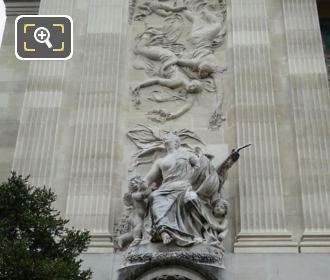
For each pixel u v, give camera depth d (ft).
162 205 43.04
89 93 52.65
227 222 45.42
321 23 63.87
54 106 52.19
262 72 52.54
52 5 58.44
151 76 55.16
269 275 42.65
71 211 46.70
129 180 49.03
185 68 55.26
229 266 43.09
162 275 40.57
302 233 44.88
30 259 31.01
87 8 58.75
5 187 34.50
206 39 56.44
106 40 55.67
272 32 55.98
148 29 58.18
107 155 49.16
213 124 51.67
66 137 51.11
